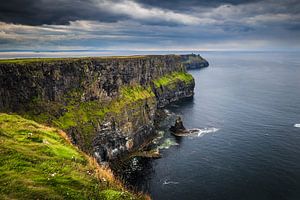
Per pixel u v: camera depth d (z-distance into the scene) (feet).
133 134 347.15
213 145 322.55
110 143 315.78
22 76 278.87
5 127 87.56
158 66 608.19
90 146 289.94
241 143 323.57
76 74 325.21
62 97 309.01
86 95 326.85
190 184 235.40
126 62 412.98
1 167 58.13
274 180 237.04
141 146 343.26
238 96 632.38
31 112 276.82
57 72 305.53
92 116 312.50
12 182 52.70
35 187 52.24
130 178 252.01
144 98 420.77
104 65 355.97
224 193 219.82
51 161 65.98
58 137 90.79
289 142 320.09
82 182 58.49
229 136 350.43
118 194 56.39
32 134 84.07
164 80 603.67
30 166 60.95
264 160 274.98
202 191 224.12
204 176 248.32
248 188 225.97
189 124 411.95
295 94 643.86
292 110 474.49
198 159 286.25
